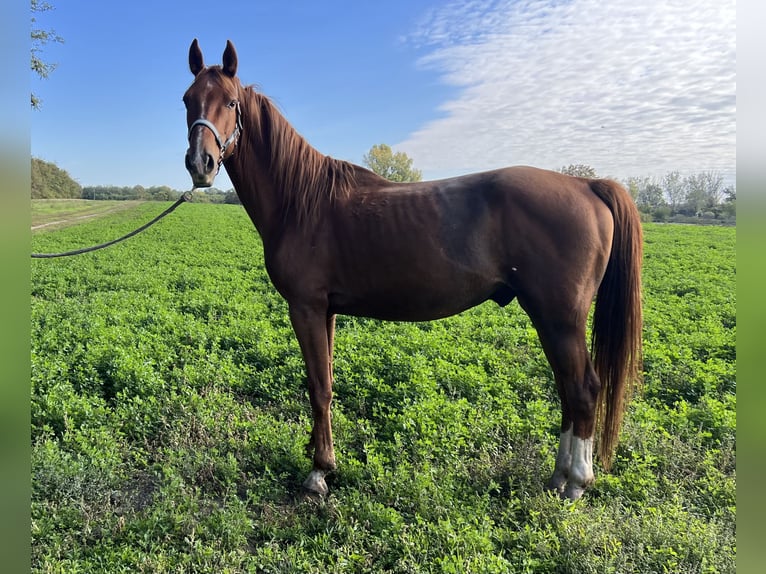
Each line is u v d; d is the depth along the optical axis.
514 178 2.91
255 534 2.75
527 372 4.95
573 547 2.48
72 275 10.86
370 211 2.96
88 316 6.82
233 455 3.42
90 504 2.90
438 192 2.96
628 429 3.59
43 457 3.16
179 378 4.62
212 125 2.82
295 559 2.46
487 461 3.27
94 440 3.52
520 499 2.95
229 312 7.29
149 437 3.76
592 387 2.87
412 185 3.09
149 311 7.38
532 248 2.81
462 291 2.94
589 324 6.77
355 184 3.15
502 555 2.52
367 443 3.51
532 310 2.90
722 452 3.33
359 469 3.19
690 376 4.75
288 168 3.06
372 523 2.70
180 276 11.14
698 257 15.69
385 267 2.92
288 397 4.46
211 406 4.08
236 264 13.55
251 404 4.36
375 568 2.43
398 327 6.63
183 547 2.55
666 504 2.81
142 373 4.47
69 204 39.75
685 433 3.66
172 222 28.22
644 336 6.30
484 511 2.79
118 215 32.44
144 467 3.41
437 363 4.98
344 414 4.14
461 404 4.01
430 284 2.91
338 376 4.66
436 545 2.52
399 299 3.00
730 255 16.28
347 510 2.80
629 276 2.92
